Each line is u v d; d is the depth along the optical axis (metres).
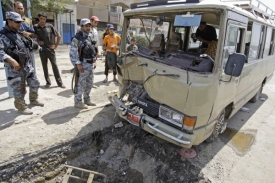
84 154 3.46
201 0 2.66
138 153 3.48
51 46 5.23
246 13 3.05
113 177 3.23
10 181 2.72
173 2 2.89
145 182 3.11
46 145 3.06
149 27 3.53
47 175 3.04
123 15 3.65
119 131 3.83
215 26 3.26
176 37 3.77
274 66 6.38
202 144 3.65
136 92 3.43
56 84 5.96
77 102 4.27
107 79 6.66
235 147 3.68
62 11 14.94
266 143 3.88
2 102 4.30
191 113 2.58
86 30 3.89
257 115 5.12
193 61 2.83
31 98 4.20
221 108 3.11
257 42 4.12
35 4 12.83
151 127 2.85
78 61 3.88
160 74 2.69
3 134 3.22
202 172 3.01
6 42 3.31
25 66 3.70
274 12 5.14
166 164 3.21
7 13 3.32
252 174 3.04
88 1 22.86
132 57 3.32
